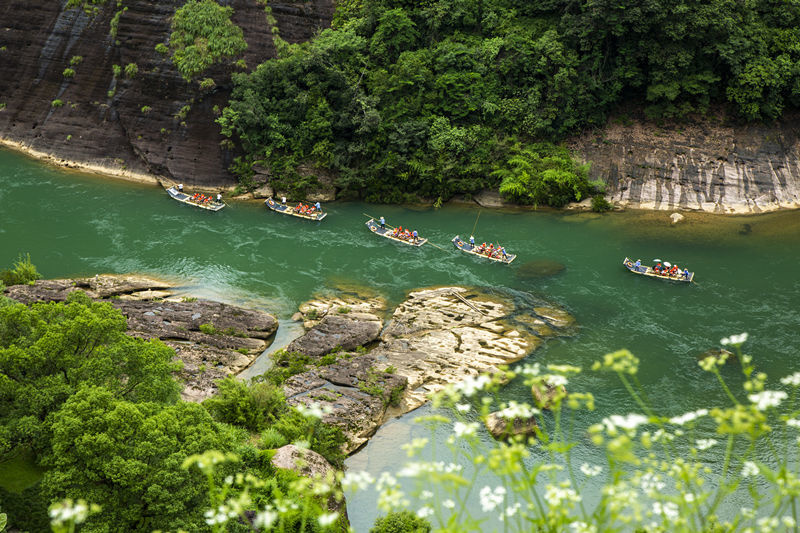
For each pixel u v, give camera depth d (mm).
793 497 8398
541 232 65688
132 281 53469
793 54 72812
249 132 71938
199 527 24062
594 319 50906
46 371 28547
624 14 69188
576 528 8367
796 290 54969
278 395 38375
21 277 50688
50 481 23828
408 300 53250
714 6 69750
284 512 9828
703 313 51750
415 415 40812
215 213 67438
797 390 41938
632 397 41719
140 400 28891
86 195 69062
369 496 34094
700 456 35625
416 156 71875
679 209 69500
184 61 72812
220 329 47312
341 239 63625
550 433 37781
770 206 69562
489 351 46688
